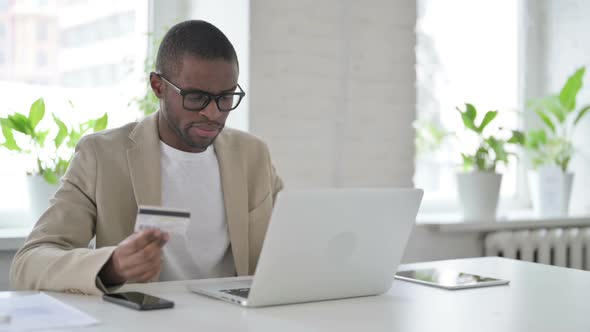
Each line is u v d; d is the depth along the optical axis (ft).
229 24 9.14
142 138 6.01
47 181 7.95
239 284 4.96
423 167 11.68
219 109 5.44
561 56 12.16
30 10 8.59
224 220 6.27
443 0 11.81
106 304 4.27
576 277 5.54
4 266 7.64
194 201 6.14
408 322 3.96
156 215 4.40
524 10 12.46
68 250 5.31
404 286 5.13
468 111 10.45
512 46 12.44
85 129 8.36
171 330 3.65
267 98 9.05
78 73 8.84
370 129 9.87
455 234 10.64
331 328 3.79
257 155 6.56
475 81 12.09
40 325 3.67
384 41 9.96
